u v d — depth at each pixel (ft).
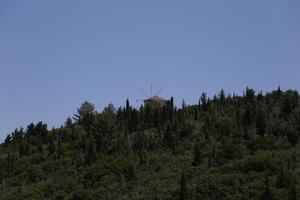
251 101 512.22
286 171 360.07
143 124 507.30
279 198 332.80
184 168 407.64
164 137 459.32
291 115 467.93
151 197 364.38
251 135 443.32
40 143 500.74
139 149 453.58
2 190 435.53
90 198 385.09
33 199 399.44
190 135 461.78
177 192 360.07
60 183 422.82
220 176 370.32
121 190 391.24
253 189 349.00
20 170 461.78
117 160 430.20
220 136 451.94
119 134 481.46
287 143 424.87
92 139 474.08
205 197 354.74
